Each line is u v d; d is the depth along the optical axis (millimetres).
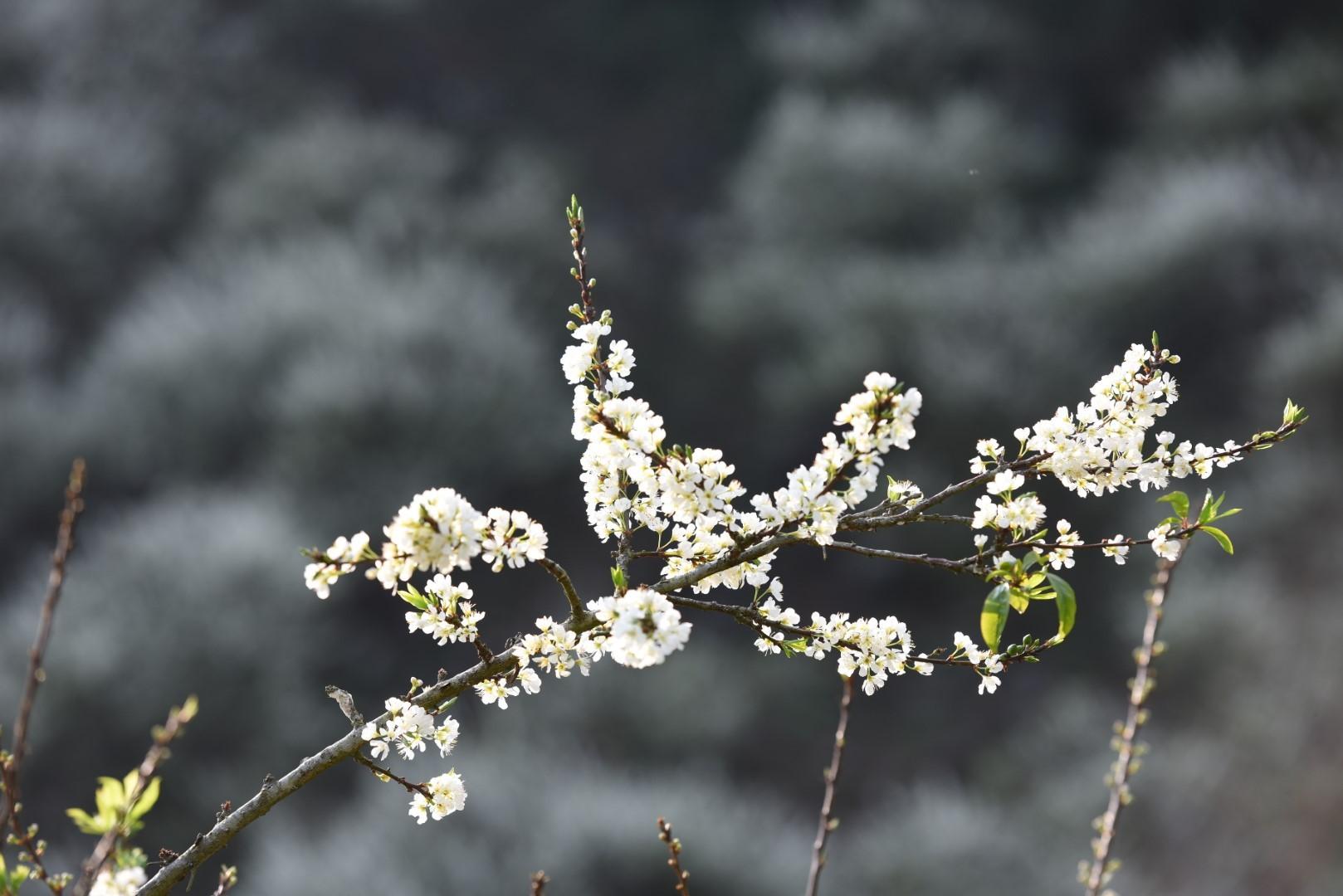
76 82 18359
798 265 16172
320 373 12969
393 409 12734
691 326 16734
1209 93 17375
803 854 9656
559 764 9969
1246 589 11438
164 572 10656
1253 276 14328
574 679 11273
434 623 1535
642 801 9320
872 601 13016
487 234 17047
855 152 16938
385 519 12414
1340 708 10242
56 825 9414
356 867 8438
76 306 16156
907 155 16906
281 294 14367
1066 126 19375
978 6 20000
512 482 13594
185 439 13422
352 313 13953
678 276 18203
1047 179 17984
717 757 11031
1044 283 15117
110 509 12914
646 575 7297
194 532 11445
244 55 19906
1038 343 13797
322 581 1380
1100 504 12398
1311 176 15719
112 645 9898
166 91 19000
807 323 15344
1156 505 12297
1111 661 11789
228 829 1460
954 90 19078
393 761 9422
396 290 14453
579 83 21500
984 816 9922
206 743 10000
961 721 11820
